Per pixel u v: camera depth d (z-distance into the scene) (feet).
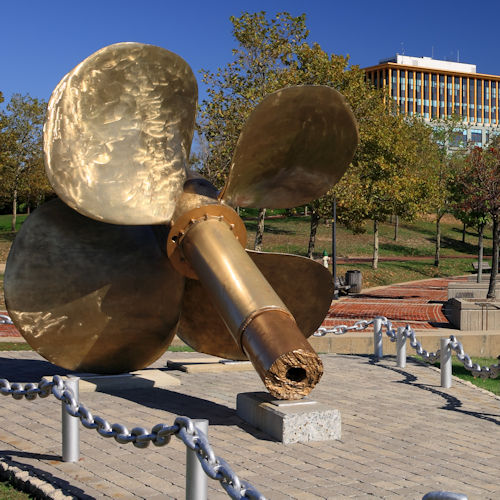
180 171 24.82
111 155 23.29
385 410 26.45
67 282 25.66
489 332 47.06
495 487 17.49
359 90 86.12
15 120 141.28
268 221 176.45
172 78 23.31
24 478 17.21
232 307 21.18
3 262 107.34
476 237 190.60
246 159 23.79
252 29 76.33
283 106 22.33
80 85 22.22
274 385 19.95
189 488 13.67
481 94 429.79
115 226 26.12
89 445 20.45
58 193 22.29
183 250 23.86
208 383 30.66
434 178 124.67
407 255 153.28
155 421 23.67
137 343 26.94
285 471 18.45
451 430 23.53
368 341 44.19
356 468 18.83
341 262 124.77
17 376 31.71
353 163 93.15
